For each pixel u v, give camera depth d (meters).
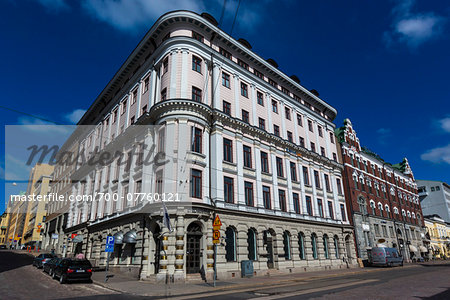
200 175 21.58
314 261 28.92
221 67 26.61
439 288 12.91
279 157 29.73
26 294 13.02
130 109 29.77
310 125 36.72
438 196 76.81
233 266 21.44
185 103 21.77
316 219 31.19
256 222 24.45
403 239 48.69
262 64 30.94
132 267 21.20
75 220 37.00
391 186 51.78
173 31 25.47
